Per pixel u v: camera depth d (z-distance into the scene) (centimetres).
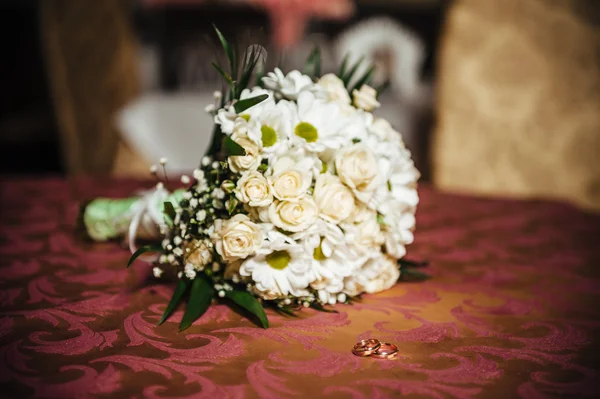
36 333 64
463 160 183
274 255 66
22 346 61
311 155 67
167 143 203
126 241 89
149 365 58
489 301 75
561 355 62
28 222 103
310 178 65
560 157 177
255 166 66
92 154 249
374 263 70
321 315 70
